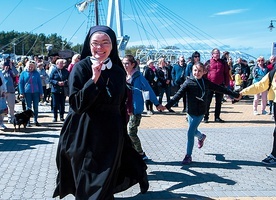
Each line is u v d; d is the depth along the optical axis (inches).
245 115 501.0
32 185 200.5
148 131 366.3
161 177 215.3
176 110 556.7
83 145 139.4
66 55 947.3
